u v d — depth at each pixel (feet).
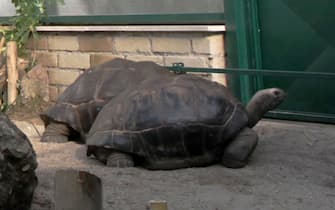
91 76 28.76
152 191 21.65
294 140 27.35
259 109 25.98
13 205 17.01
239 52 31.19
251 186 22.16
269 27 31.12
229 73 30.04
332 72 29.78
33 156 17.28
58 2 35.96
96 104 27.78
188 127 23.66
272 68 31.30
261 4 31.14
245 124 24.30
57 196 14.46
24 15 37.29
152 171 23.97
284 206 20.29
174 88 24.38
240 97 31.40
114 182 22.56
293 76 27.81
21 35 37.42
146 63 28.81
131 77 28.07
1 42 38.01
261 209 20.01
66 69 36.94
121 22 34.53
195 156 24.02
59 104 28.84
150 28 32.96
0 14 40.01
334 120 29.55
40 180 22.45
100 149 24.90
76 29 35.76
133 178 23.07
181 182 22.65
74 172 14.34
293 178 22.99
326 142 26.91
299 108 30.68
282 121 30.83
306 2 30.01
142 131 23.94
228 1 30.99
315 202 20.66
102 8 35.35
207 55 31.53
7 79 37.32
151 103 24.20
